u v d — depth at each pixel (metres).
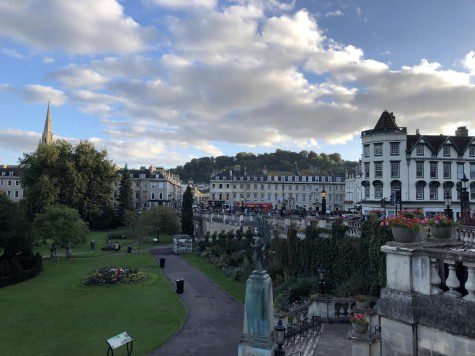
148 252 47.38
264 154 183.38
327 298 16.48
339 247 23.61
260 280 9.58
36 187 59.75
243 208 62.69
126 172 86.44
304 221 27.70
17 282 29.80
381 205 41.81
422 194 45.50
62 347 16.77
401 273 7.47
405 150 45.50
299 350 12.30
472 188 46.53
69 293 26.39
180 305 23.28
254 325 9.55
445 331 6.68
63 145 68.62
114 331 18.75
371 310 14.16
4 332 18.73
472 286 6.33
